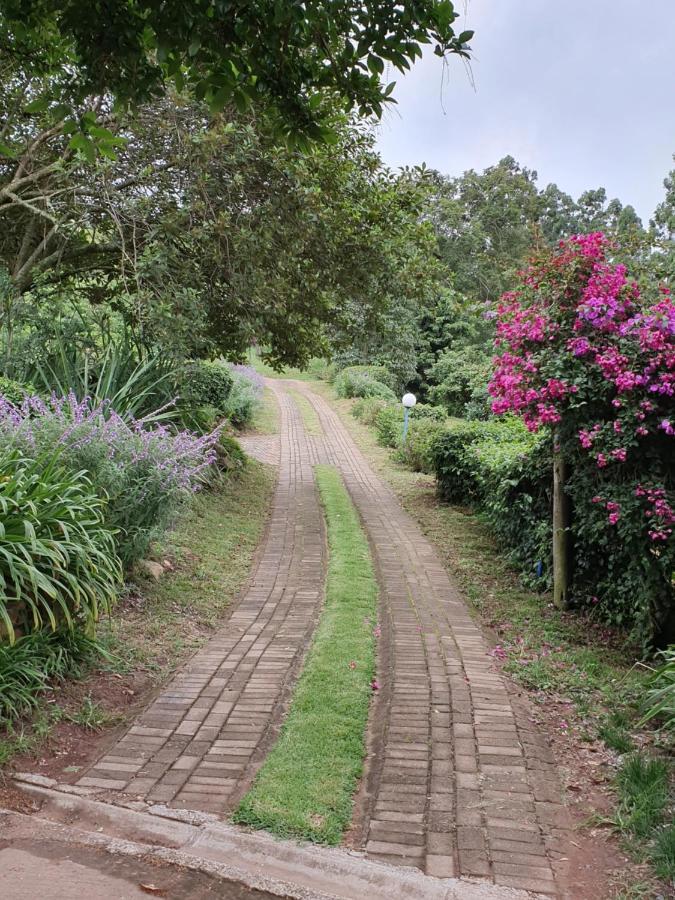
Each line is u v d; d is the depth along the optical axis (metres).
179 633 4.76
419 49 2.98
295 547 7.56
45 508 3.69
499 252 32.97
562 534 5.57
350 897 2.25
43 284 8.84
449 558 7.25
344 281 9.29
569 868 2.41
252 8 2.81
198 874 2.33
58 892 2.18
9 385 6.31
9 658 3.30
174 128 7.71
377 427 18.81
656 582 4.54
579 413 4.92
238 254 7.95
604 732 3.43
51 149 8.62
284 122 3.38
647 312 4.58
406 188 9.20
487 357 26.36
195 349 8.12
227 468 10.48
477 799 2.83
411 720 3.55
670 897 2.24
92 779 2.91
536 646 4.80
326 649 4.46
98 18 2.86
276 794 2.79
